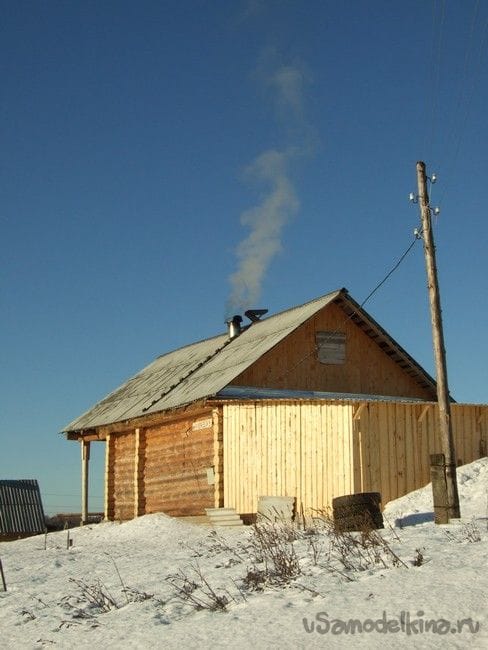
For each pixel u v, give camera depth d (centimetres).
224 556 1374
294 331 2716
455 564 912
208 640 811
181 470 2733
